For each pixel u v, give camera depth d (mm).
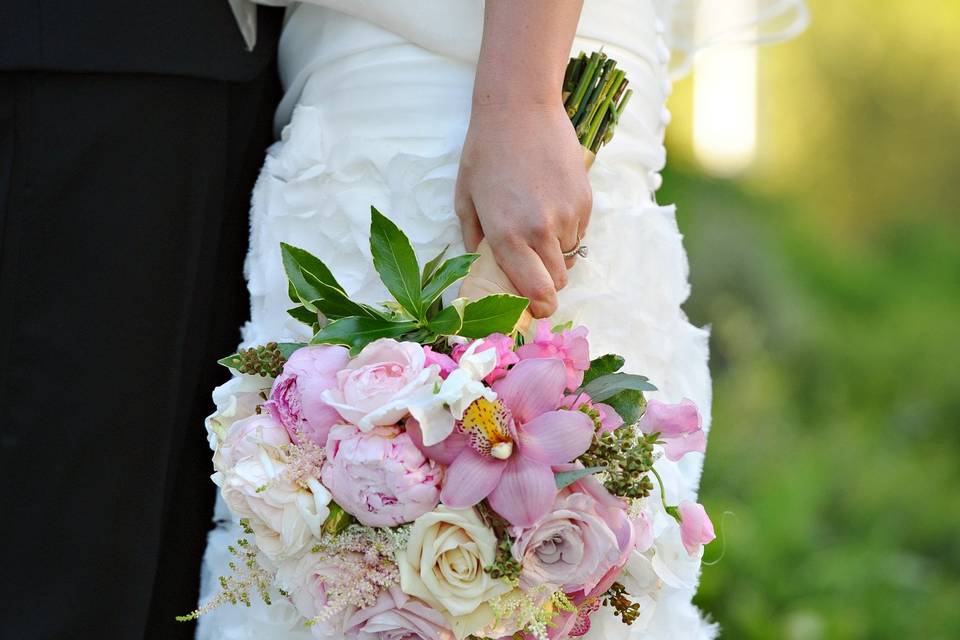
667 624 1352
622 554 1089
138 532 1376
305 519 1080
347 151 1360
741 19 1906
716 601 2797
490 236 1233
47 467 1342
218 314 1509
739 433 3957
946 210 5578
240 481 1098
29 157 1320
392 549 1075
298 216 1370
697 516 1156
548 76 1244
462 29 1341
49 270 1334
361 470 1053
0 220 1325
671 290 1433
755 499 3426
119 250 1347
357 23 1387
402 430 1085
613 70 1340
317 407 1093
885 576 3059
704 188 4844
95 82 1325
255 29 1433
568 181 1230
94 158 1333
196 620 1513
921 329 4688
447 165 1321
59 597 1346
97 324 1346
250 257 1414
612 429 1163
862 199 5574
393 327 1146
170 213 1367
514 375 1089
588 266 1330
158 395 1377
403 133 1347
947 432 4152
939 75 5695
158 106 1350
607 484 1107
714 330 4363
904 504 3590
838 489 3668
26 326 1333
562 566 1075
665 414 1171
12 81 1313
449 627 1081
